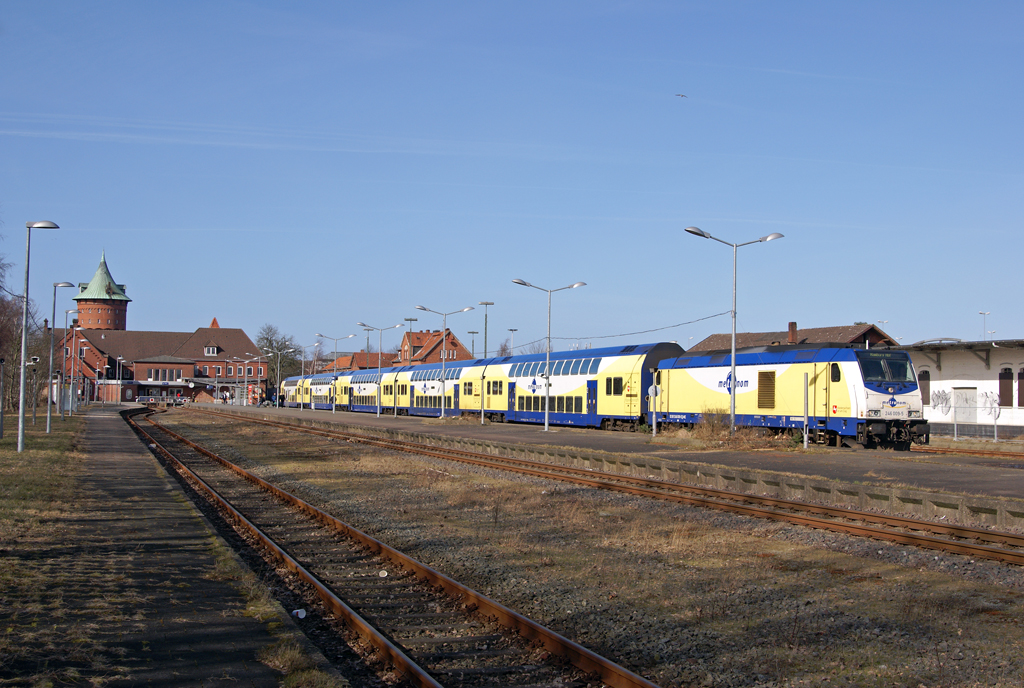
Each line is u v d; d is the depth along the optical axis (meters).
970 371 41.69
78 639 7.80
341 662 7.78
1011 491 18.84
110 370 136.38
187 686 6.71
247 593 9.81
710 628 8.85
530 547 13.18
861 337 54.78
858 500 17.14
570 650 7.70
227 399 130.50
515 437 38.72
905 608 9.41
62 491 18.45
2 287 40.50
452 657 7.93
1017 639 8.38
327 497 19.77
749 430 33.94
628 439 36.84
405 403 68.88
